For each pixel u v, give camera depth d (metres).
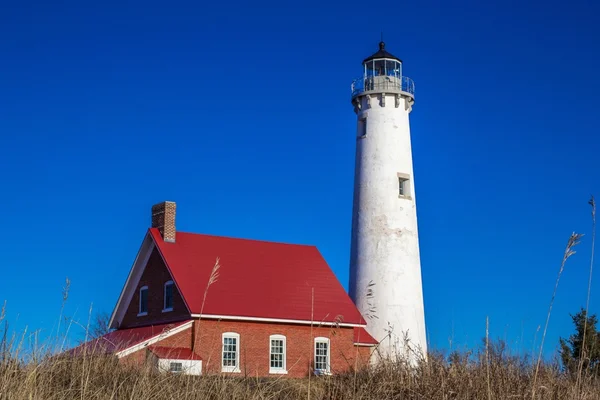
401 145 46.09
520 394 11.84
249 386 13.05
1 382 10.80
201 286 38.69
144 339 34.66
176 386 12.57
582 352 12.29
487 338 12.51
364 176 45.91
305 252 44.62
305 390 13.13
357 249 45.19
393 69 47.44
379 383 12.70
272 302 39.34
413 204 45.91
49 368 12.02
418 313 44.28
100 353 13.59
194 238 42.03
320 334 39.62
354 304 42.97
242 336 37.59
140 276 42.34
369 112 46.59
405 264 44.31
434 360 13.22
